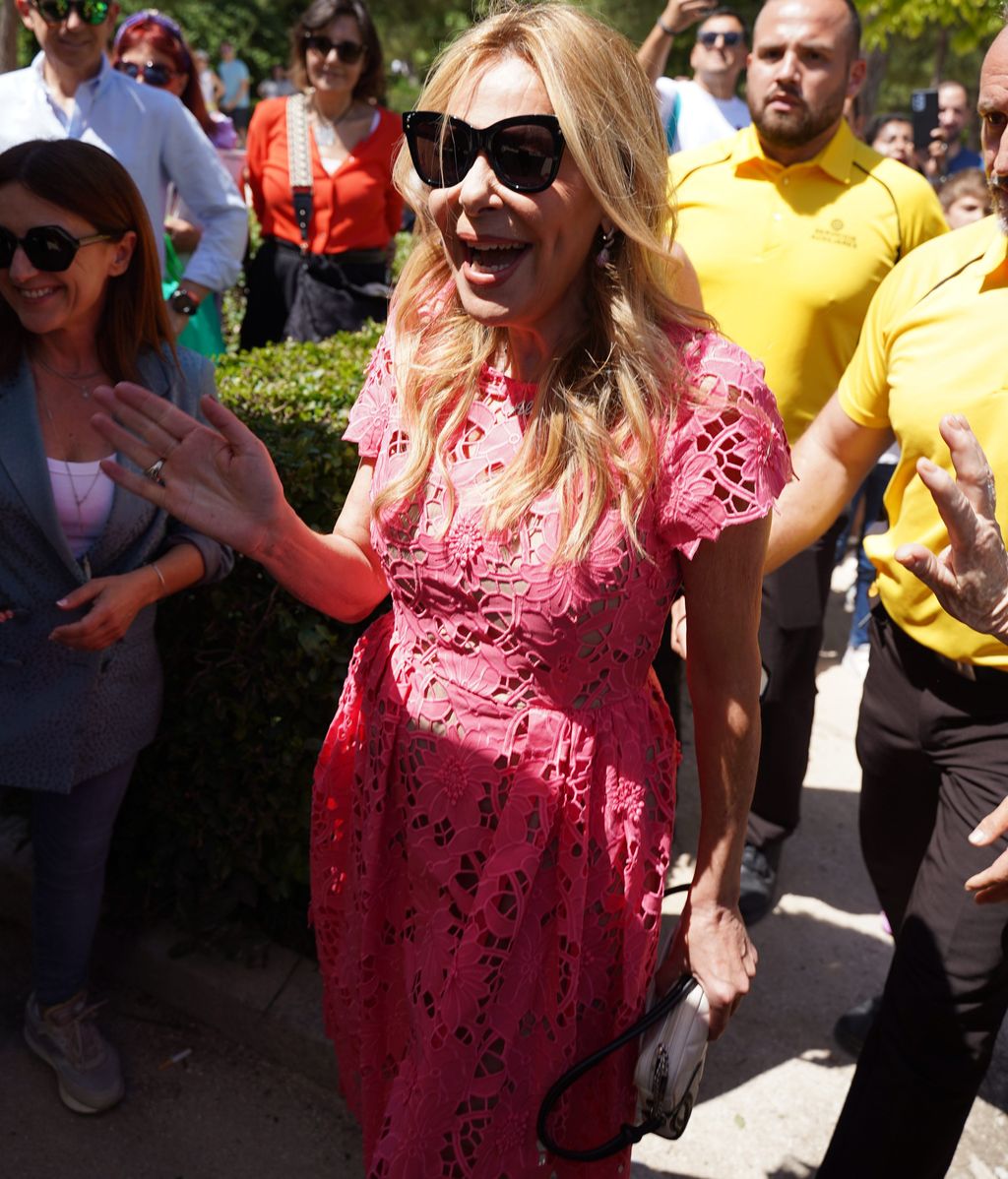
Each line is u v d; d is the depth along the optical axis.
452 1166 1.82
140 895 2.99
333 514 2.88
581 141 1.58
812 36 3.21
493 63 1.63
